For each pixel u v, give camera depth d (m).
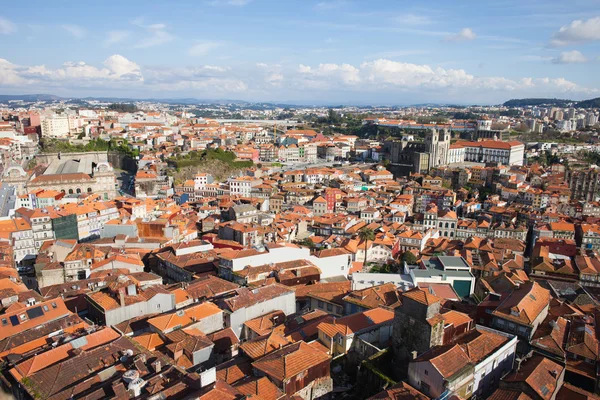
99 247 160.25
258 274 131.25
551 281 149.88
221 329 99.50
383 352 82.88
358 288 129.50
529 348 88.25
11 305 102.56
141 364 75.94
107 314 99.06
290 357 74.56
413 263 170.62
